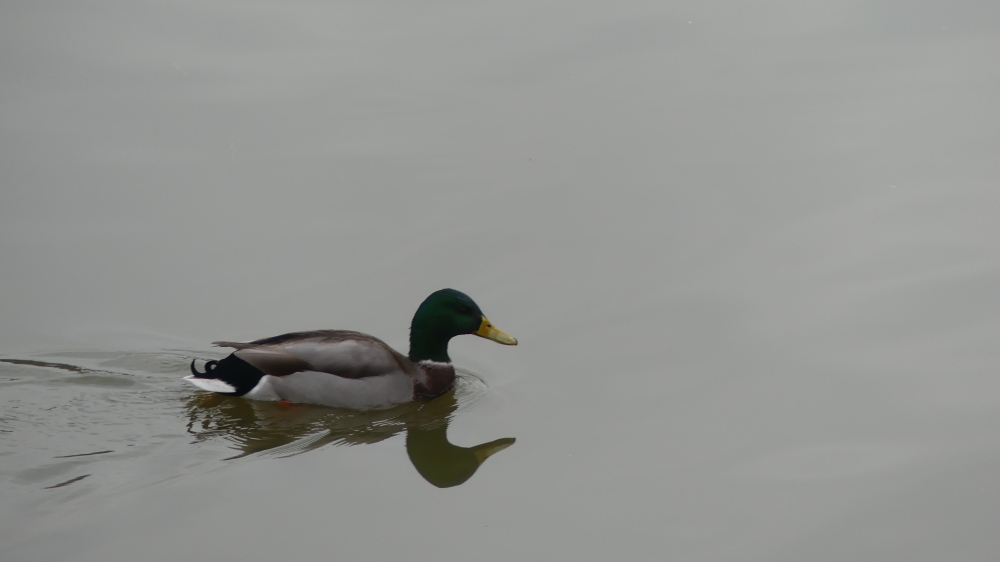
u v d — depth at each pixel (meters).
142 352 13.04
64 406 11.92
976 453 10.91
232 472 10.73
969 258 14.59
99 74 19.53
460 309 12.90
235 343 12.33
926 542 9.63
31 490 10.14
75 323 13.48
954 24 21.75
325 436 11.67
